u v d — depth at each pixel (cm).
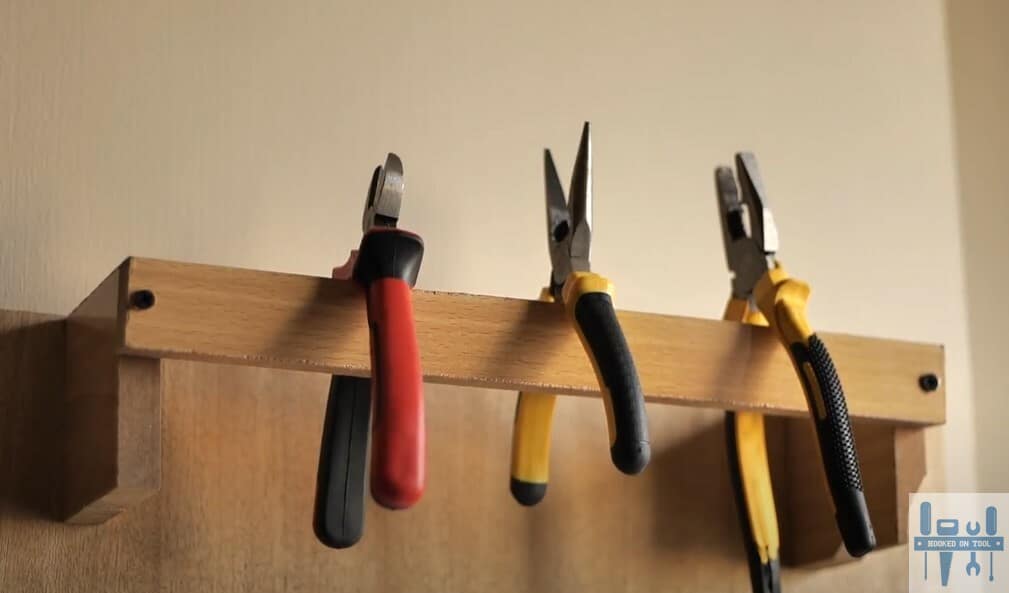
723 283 98
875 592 92
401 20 91
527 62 95
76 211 77
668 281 96
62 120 78
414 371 57
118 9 81
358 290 63
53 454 69
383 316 59
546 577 82
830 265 104
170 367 74
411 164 89
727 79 104
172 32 83
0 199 75
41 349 70
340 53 88
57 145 77
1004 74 117
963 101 115
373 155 88
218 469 74
